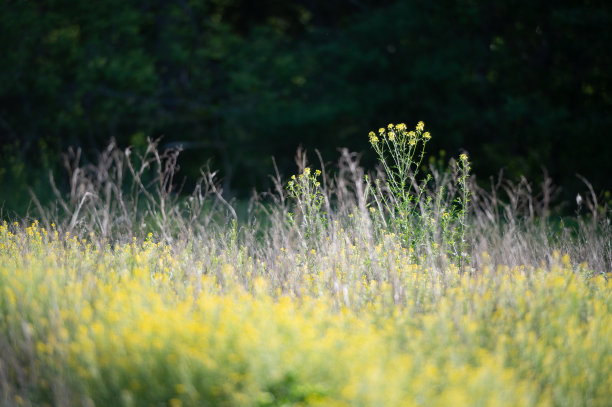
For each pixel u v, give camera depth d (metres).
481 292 7.72
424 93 24.50
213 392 5.23
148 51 28.12
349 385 5.05
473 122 23.89
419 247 9.74
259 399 5.16
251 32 27.69
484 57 24.17
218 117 28.97
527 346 6.31
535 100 23.03
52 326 6.35
